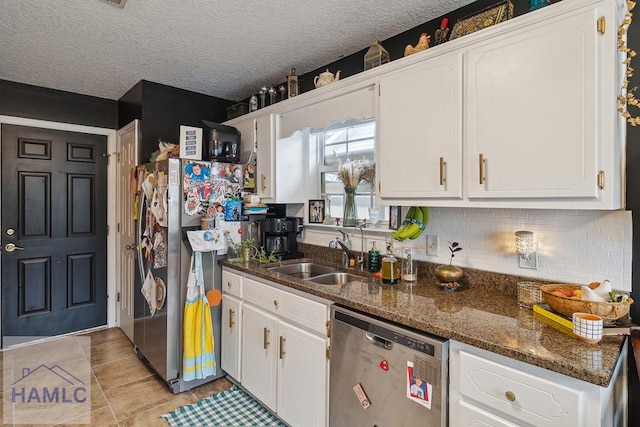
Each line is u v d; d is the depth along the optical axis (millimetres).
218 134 2574
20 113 3025
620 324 1186
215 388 2408
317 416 1713
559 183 1216
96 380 2502
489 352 1113
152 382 2480
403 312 1383
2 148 2967
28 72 2770
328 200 2672
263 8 1836
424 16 1909
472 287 1777
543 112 1247
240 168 2588
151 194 2500
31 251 3115
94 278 3443
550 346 1069
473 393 1148
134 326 2850
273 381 2008
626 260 1338
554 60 1221
